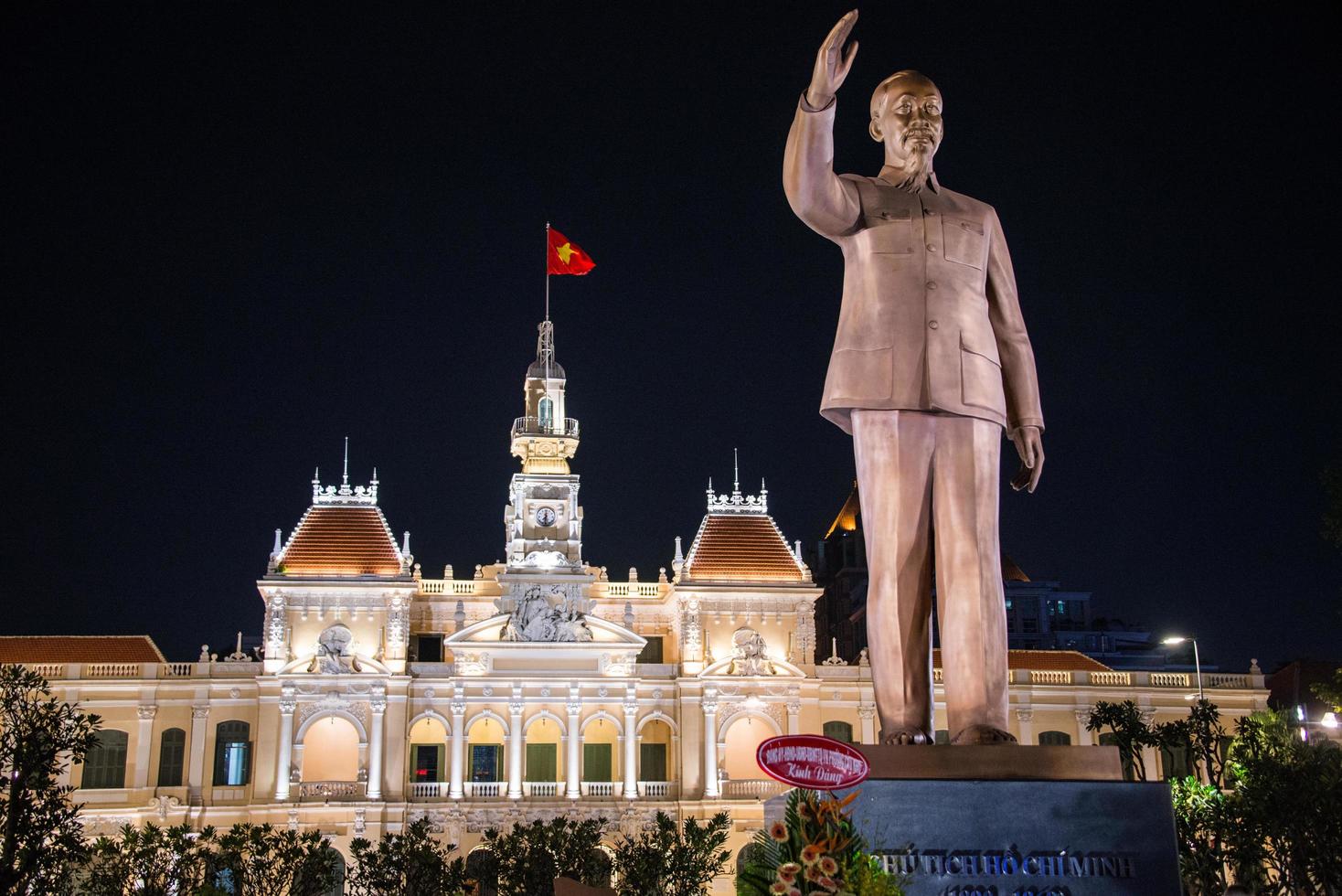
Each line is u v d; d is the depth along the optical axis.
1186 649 109.62
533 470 84.81
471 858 76.94
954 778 13.26
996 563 14.70
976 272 15.25
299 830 75.38
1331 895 39.22
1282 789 39.19
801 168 14.30
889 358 14.73
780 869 11.50
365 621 81.06
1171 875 12.97
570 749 79.94
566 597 82.19
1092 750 13.55
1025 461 15.84
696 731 81.56
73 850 32.97
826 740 12.48
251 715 79.56
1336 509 46.59
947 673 14.55
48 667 78.25
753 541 86.81
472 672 80.44
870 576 14.79
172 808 75.81
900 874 12.69
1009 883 12.80
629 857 52.97
